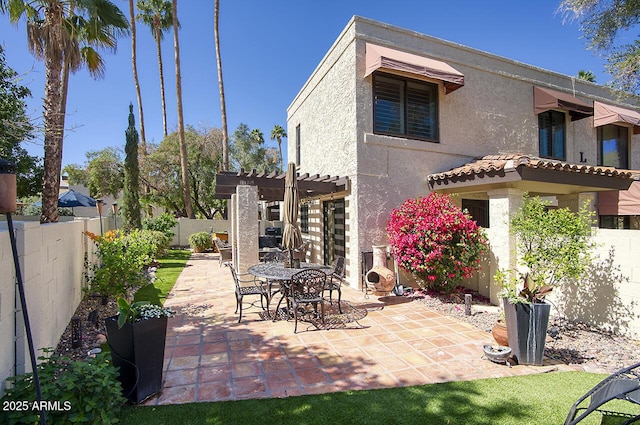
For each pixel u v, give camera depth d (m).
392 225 9.68
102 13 12.29
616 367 5.10
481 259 9.02
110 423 3.28
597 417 3.78
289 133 18.97
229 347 5.88
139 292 10.16
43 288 4.95
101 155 30.36
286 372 4.93
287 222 8.59
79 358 5.37
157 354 4.29
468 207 11.90
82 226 8.77
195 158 28.98
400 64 9.78
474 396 4.20
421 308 8.38
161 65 32.25
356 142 10.27
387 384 4.55
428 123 11.38
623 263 6.26
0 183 2.73
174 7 25.33
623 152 15.23
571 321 7.16
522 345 5.16
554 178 8.51
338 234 12.59
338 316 7.71
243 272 10.20
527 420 3.67
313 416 3.75
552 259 6.09
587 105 12.92
